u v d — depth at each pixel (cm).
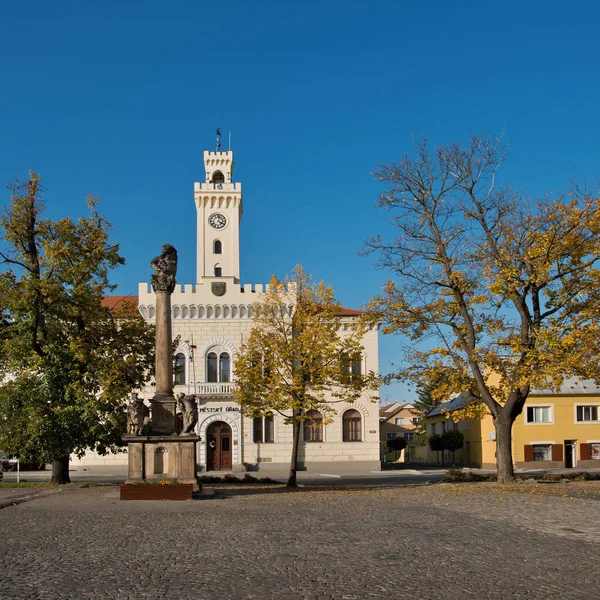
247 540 1606
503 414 3341
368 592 1130
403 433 11456
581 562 1352
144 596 1106
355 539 1616
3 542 1592
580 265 3130
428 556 1412
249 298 6425
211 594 1117
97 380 3647
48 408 3516
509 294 3128
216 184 7412
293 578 1223
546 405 6650
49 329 3672
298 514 2095
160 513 2139
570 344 2919
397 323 3388
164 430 2823
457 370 3397
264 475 5803
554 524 1852
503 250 3173
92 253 3619
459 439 7438
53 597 1099
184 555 1430
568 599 1088
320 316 4175
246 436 6256
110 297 6862
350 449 6284
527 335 3209
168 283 2922
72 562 1363
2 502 2517
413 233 3366
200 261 7319
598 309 3031
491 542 1571
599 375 3141
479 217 3281
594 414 6725
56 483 3781
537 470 6278
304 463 6241
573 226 3044
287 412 6284
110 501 2558
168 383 2878
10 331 3556
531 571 1277
